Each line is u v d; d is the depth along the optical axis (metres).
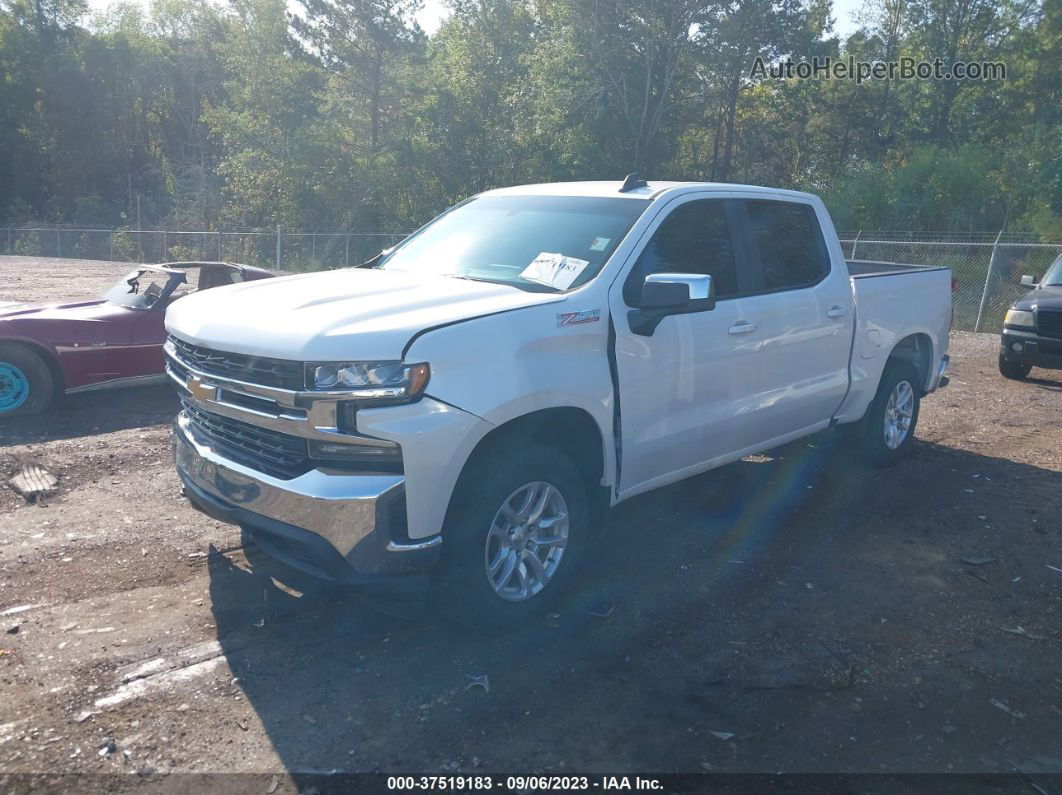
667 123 39.81
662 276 4.30
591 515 4.65
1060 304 10.84
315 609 4.41
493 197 5.66
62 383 8.00
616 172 37.97
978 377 11.80
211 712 3.53
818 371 5.89
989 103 42.34
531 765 3.25
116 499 5.93
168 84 62.81
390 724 3.49
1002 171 31.25
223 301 4.35
